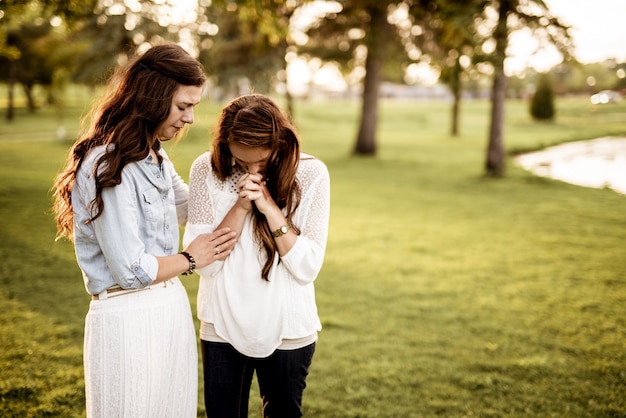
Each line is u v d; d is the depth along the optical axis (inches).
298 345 79.7
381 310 186.2
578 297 200.2
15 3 247.4
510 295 202.8
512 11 404.2
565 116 1194.0
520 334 165.2
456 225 332.8
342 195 446.9
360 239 294.2
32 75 1092.5
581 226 327.6
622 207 389.4
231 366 80.2
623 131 866.8
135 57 71.3
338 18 681.0
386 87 3115.2
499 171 557.9
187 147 624.4
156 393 72.0
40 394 119.6
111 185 65.4
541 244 283.4
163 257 70.5
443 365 142.9
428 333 165.8
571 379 134.4
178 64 69.1
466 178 551.2
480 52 408.2
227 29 824.3
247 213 78.2
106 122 69.3
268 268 76.2
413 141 1023.0
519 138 904.3
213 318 79.0
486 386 131.0
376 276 226.2
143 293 71.2
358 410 118.6
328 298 198.2
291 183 76.7
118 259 66.1
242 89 914.1
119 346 68.7
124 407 69.1
